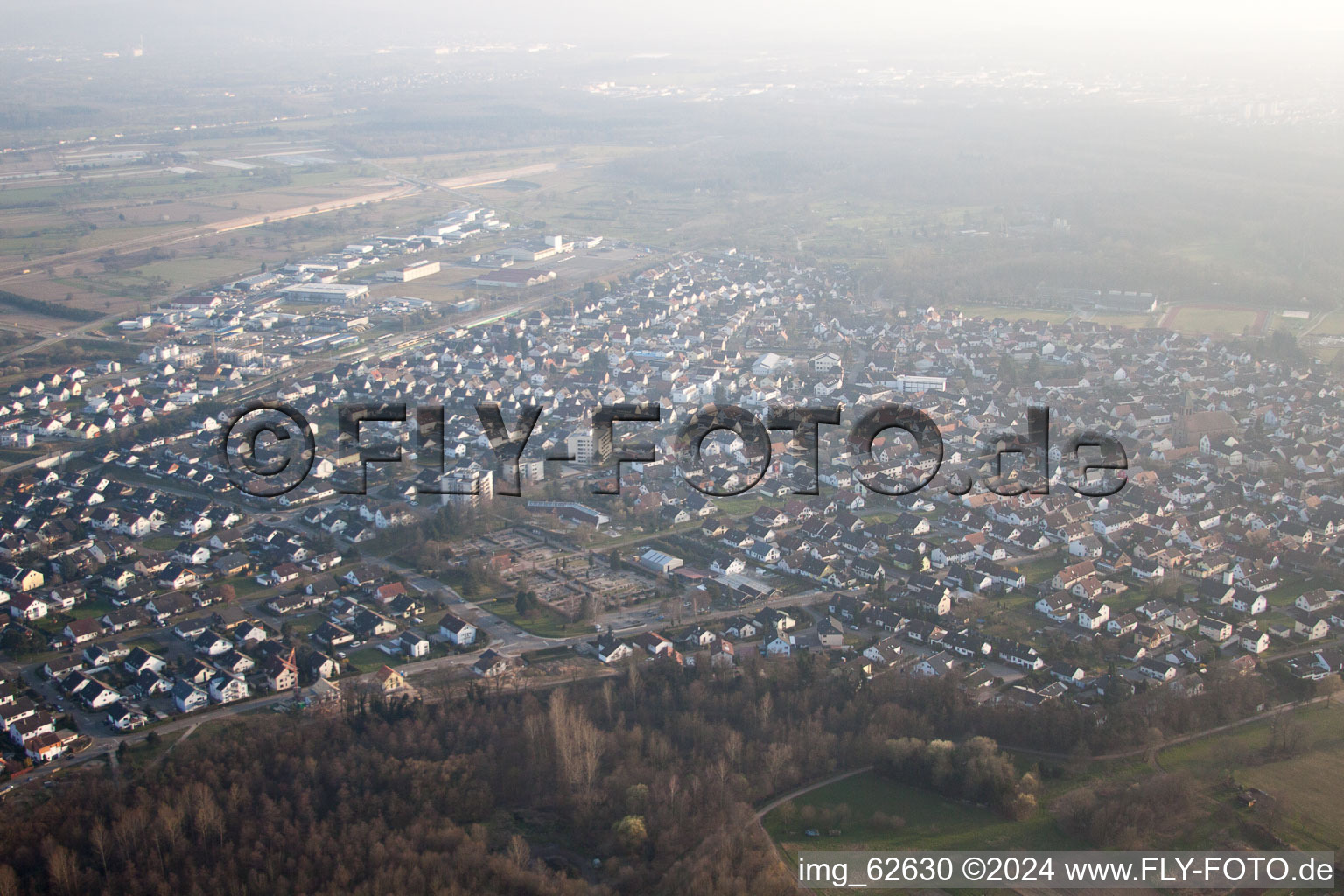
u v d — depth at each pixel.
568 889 195.75
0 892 195.50
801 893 196.62
